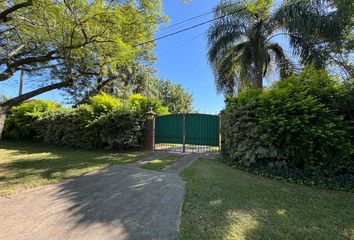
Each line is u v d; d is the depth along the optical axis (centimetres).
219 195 449
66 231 349
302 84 579
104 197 475
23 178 607
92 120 1084
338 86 543
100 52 793
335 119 516
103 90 2059
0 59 873
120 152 1002
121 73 2066
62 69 1096
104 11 674
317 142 530
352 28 861
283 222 352
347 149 509
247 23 1055
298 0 886
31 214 405
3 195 491
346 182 496
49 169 697
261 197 440
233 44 1074
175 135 1016
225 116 764
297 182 530
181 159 815
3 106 789
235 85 1133
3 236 337
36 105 1427
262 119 598
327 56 898
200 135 968
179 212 394
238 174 594
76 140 1149
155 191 495
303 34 873
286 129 555
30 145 1296
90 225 365
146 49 1205
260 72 1022
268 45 1076
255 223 348
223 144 809
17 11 721
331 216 371
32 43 918
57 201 459
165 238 322
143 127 1061
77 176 629
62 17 672
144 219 378
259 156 603
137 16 724
